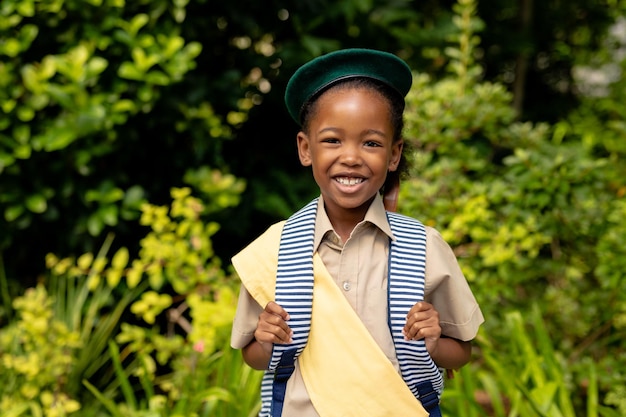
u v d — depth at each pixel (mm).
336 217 1402
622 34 4746
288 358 1338
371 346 1297
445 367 1420
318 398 1312
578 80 4844
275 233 1423
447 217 2604
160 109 2768
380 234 1391
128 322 2912
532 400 1892
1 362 2457
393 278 1327
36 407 2291
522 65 4359
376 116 1304
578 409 2494
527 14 4301
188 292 2617
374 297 1342
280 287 1339
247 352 1469
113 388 2621
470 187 2668
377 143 1312
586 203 2543
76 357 2578
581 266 2801
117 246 2945
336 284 1345
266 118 3344
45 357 2367
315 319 1330
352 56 1337
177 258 2574
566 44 4668
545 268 2781
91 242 2771
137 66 2547
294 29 3207
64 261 2578
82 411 2471
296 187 3127
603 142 3537
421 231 1392
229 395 2025
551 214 2619
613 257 2482
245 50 3188
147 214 2584
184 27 2846
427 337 1271
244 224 3084
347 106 1298
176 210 2594
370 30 3539
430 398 1344
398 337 1301
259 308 1452
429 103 2756
